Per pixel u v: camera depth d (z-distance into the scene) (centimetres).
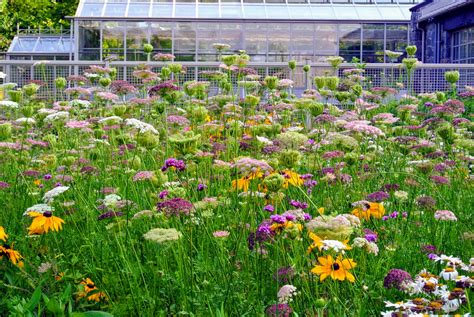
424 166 451
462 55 2612
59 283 303
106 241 333
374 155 512
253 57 2794
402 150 539
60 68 1202
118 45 2755
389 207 417
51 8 4175
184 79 1179
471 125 570
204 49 2777
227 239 340
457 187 477
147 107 729
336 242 232
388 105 839
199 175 441
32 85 652
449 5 2547
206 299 271
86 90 728
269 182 297
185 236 306
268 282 300
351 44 2814
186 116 638
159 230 260
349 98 679
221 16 2802
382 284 284
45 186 473
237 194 380
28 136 665
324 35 2811
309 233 270
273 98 715
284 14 2819
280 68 1136
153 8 2814
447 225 383
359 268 311
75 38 2733
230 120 634
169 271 304
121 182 456
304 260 288
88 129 554
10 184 474
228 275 294
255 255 306
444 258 277
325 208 388
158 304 279
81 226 375
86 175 471
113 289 299
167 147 477
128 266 283
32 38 3578
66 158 443
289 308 248
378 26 2820
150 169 495
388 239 355
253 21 2770
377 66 1182
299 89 1127
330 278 267
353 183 438
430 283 257
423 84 1290
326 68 1138
